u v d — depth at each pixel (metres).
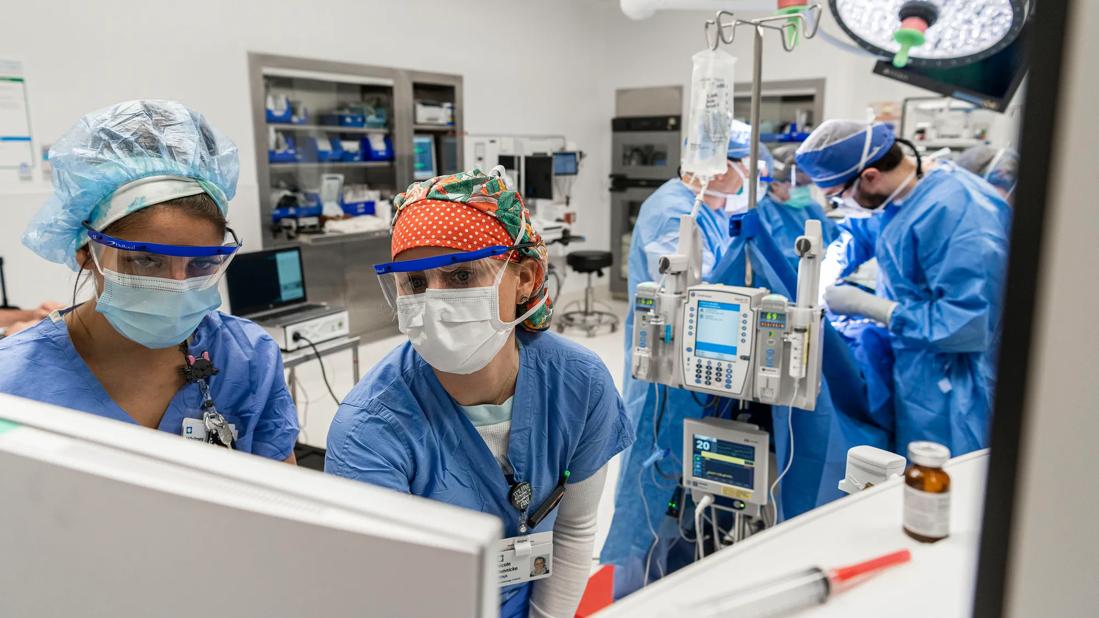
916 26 1.37
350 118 5.55
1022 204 0.35
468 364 1.11
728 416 1.96
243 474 0.48
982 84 1.81
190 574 0.48
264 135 4.98
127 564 0.49
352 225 5.42
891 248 2.34
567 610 1.31
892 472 1.18
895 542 0.71
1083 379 0.37
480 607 0.43
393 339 6.01
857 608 0.62
